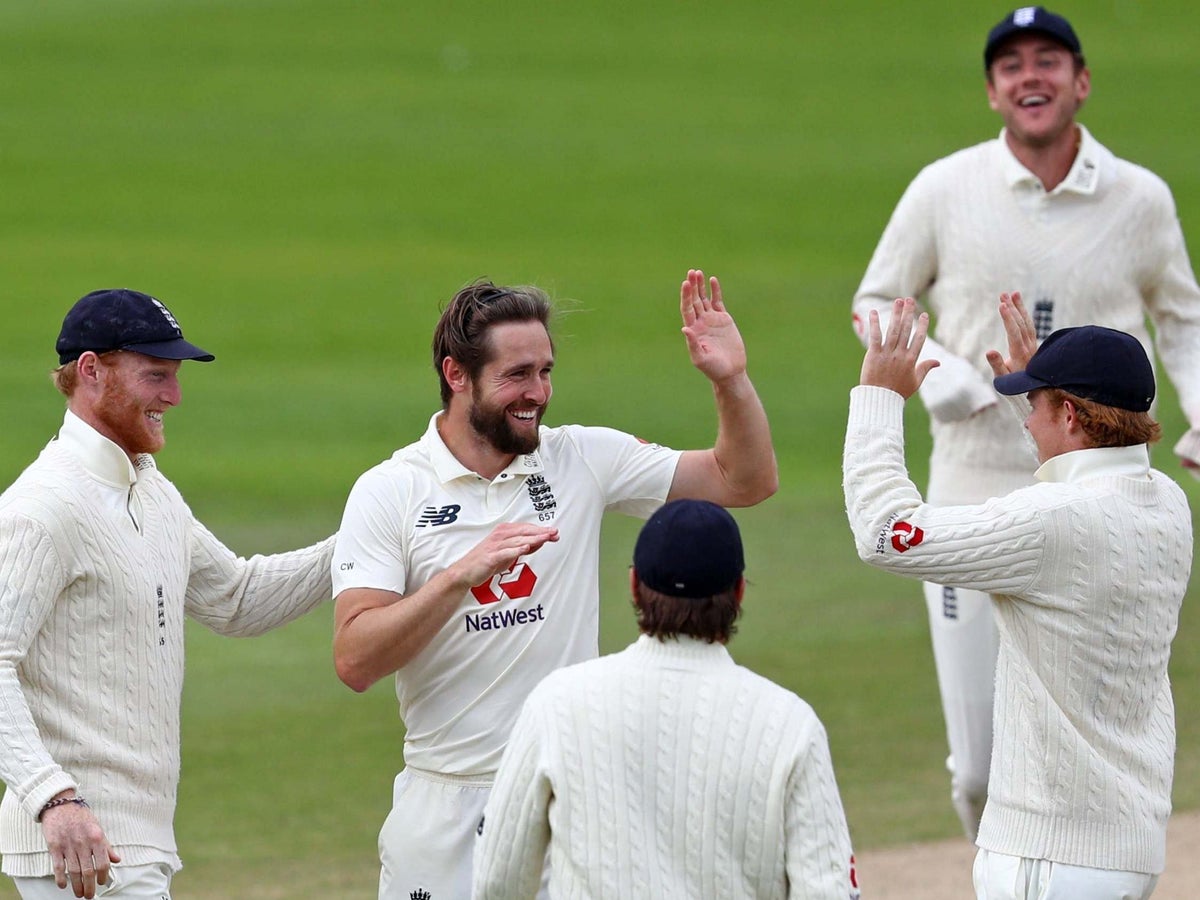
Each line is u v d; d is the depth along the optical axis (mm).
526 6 149250
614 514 44375
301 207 92812
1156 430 15188
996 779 15328
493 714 15844
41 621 15148
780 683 32031
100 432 15828
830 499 46594
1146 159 97250
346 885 23344
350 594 15758
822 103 117625
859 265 79375
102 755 15414
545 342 15883
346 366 64062
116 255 81938
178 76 124625
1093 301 22125
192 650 35500
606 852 12164
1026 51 21703
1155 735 15250
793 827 12125
